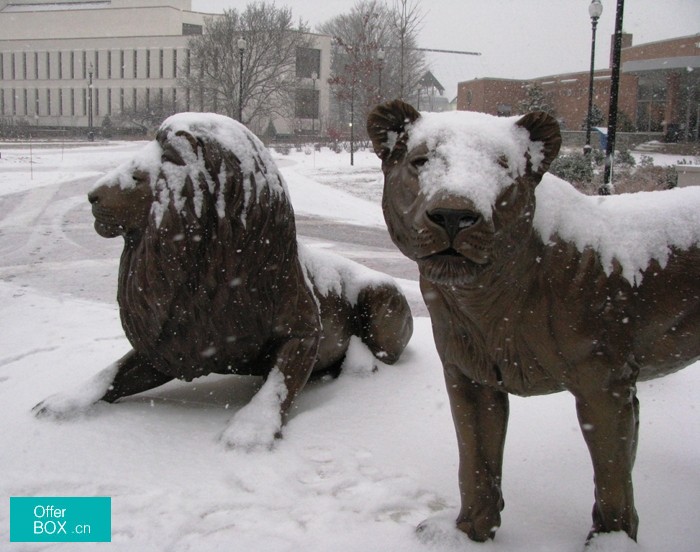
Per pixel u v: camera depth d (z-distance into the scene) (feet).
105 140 209.97
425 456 12.60
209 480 11.50
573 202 8.91
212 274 12.98
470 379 9.41
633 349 8.98
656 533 9.91
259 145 13.74
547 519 10.44
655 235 9.07
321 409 14.52
